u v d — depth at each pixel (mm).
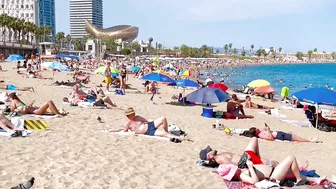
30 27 121188
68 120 13523
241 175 7613
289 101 28734
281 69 128000
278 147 12094
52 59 59688
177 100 23766
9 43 88188
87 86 30281
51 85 27172
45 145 9820
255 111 21406
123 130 12070
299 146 12492
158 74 22484
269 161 7973
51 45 105625
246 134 13383
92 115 15031
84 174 7691
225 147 11289
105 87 30047
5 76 34125
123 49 159875
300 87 51688
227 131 13359
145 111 18266
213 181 7719
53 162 8367
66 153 9180
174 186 7375
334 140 13992
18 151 9047
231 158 8625
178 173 8203
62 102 18359
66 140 10570
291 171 7309
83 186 7023
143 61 102375
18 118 11875
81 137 11078
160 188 7227
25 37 137125
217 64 144750
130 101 22125
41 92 22328
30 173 7535
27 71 38000
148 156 9461
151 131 11695
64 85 27406
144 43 194125
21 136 10602
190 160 9289
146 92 28984
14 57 39375
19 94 20328
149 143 10820
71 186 6984
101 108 17141
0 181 6984
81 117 14375
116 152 9625
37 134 11031
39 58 50906
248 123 16953
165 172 8250
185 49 191625
